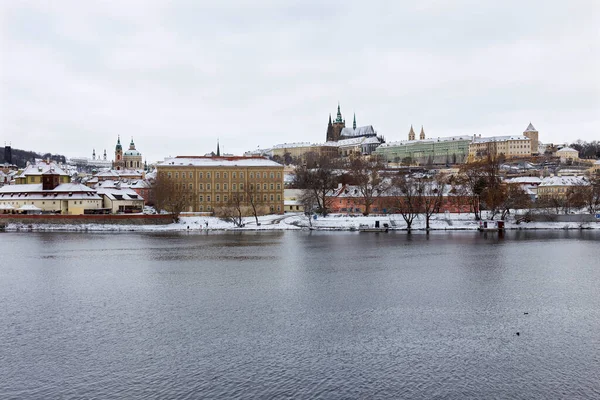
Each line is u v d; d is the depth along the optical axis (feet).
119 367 156.87
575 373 152.66
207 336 184.55
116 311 218.18
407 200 614.34
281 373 152.46
